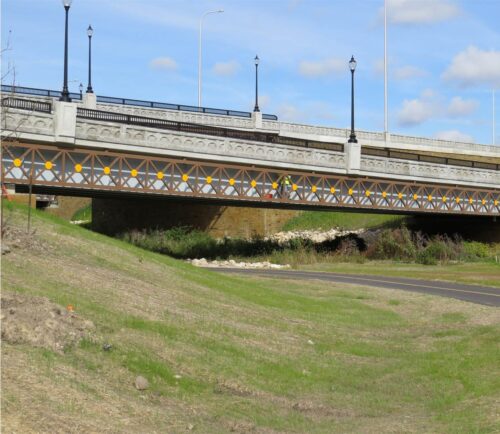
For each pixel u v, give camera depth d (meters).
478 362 12.95
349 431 8.94
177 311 13.96
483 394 10.59
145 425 7.64
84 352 9.34
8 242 14.51
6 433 6.27
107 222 57.47
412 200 49.00
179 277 18.66
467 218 59.12
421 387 11.73
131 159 35.16
